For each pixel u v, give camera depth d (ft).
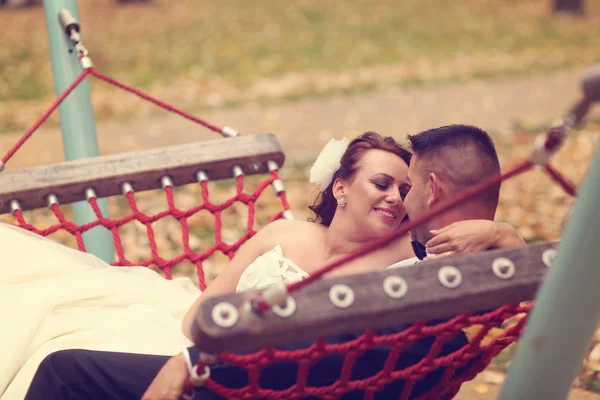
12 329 8.40
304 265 9.09
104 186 10.65
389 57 44.09
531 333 6.04
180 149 10.98
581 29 51.16
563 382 6.09
